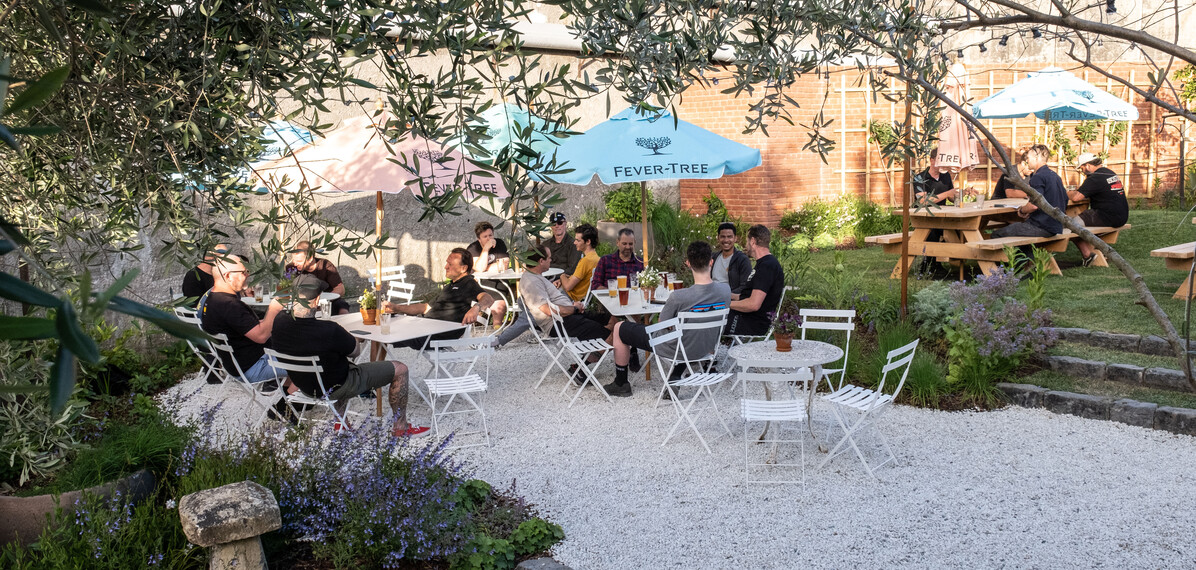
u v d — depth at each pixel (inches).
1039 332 310.7
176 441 217.0
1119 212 450.0
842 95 637.9
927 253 447.5
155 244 363.6
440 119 100.0
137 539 180.1
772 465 253.4
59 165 113.0
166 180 105.7
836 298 388.2
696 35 97.9
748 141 620.1
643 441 282.0
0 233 36.0
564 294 338.0
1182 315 340.8
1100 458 253.1
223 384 333.4
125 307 31.6
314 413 307.0
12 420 169.8
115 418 257.3
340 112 400.2
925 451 265.0
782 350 258.8
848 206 609.9
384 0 96.3
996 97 524.7
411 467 219.1
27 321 30.9
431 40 95.7
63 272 122.0
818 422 294.4
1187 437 264.7
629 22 95.3
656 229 580.7
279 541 202.8
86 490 186.4
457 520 205.6
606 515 228.5
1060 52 634.8
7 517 182.4
